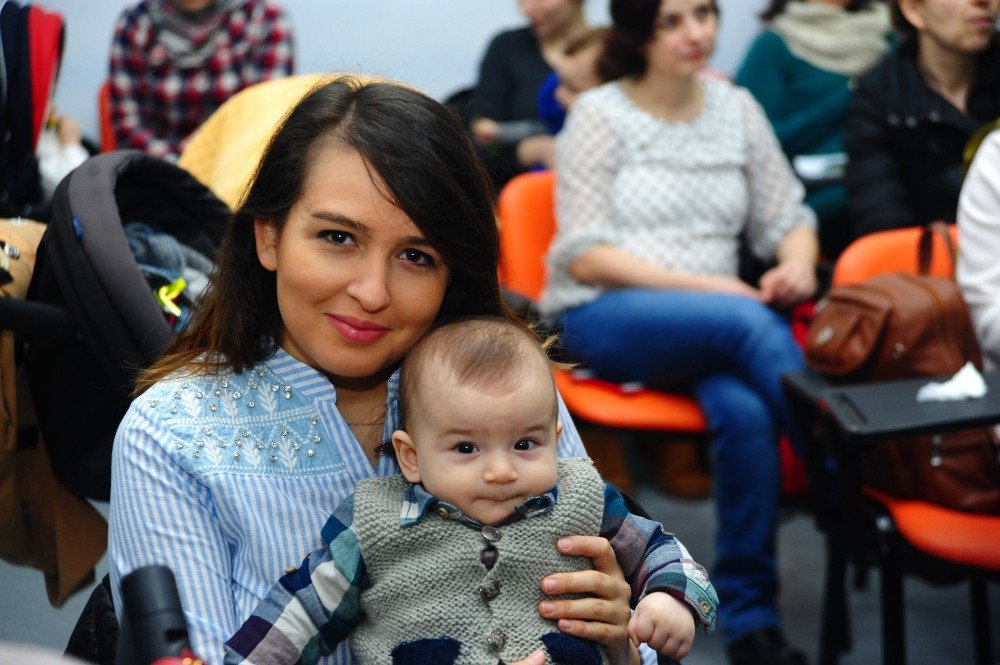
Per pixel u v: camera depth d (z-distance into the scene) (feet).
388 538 4.01
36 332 5.32
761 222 9.61
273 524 4.17
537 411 4.05
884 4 12.55
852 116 10.34
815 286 9.19
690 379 8.67
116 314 5.19
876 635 9.03
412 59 13.43
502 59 12.66
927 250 7.81
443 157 4.05
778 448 8.31
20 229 6.19
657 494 11.69
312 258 4.02
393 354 4.20
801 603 9.53
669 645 4.02
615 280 8.75
